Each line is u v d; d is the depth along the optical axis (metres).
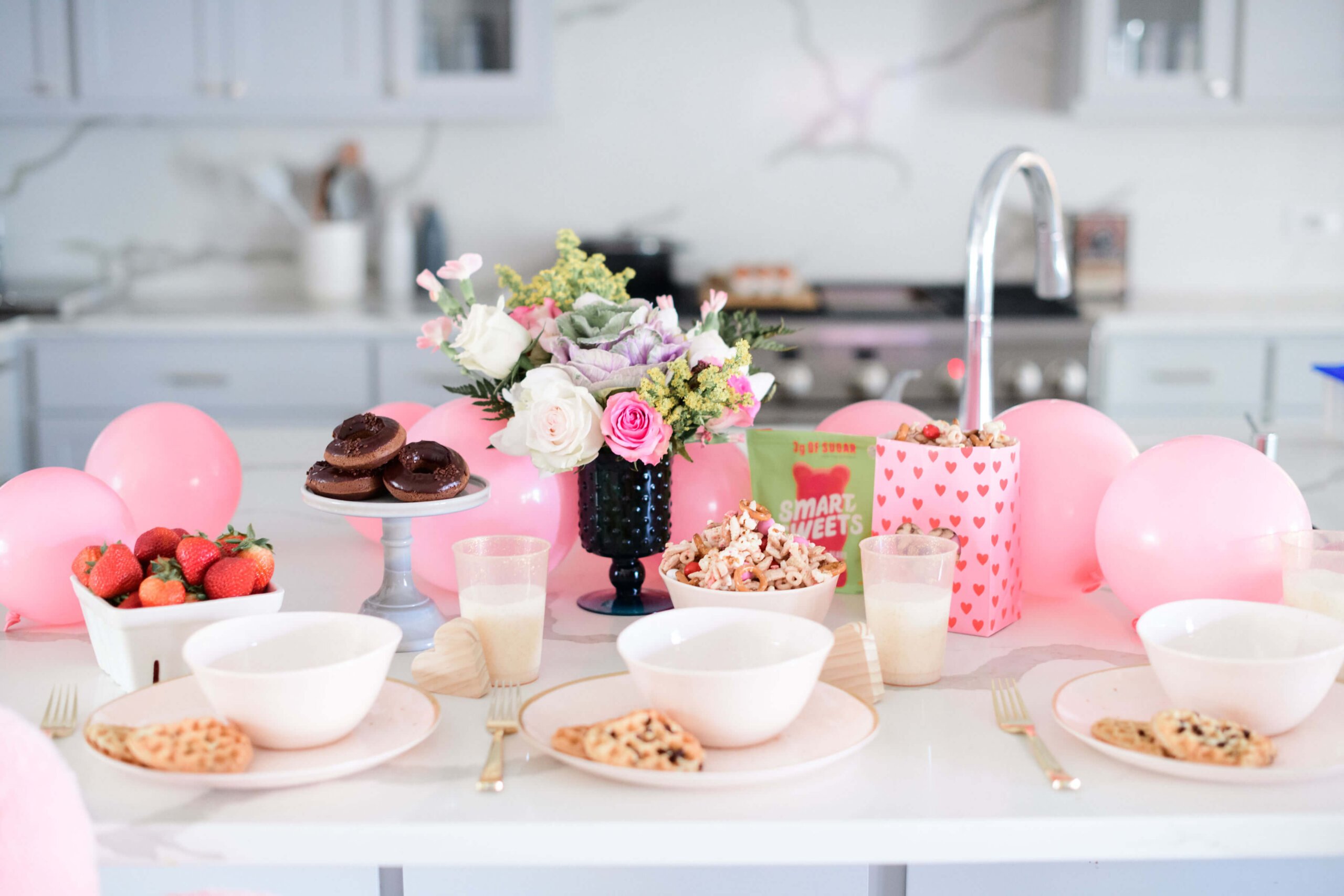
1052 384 2.88
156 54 3.00
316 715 0.75
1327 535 0.94
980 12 3.32
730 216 3.43
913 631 0.90
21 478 1.03
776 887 1.08
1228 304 3.18
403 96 3.04
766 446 1.16
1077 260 3.32
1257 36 2.98
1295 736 0.79
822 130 3.38
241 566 0.90
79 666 0.96
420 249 3.34
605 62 3.35
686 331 1.09
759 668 0.74
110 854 0.69
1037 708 0.87
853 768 0.77
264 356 2.90
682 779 0.71
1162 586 0.98
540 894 1.08
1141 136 3.38
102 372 2.88
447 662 0.89
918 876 1.06
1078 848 0.70
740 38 3.34
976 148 3.39
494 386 1.11
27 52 2.98
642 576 1.11
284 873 1.10
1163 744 0.75
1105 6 2.99
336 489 0.96
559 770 0.77
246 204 3.41
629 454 0.98
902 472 1.05
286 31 3.00
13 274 3.41
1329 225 3.42
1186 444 1.01
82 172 3.38
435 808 0.71
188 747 0.71
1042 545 1.10
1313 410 2.93
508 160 3.40
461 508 0.97
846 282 3.44
